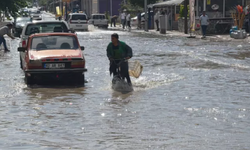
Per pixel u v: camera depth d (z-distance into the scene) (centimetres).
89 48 5284
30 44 2853
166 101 2147
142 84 2656
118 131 1605
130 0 12350
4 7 9481
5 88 2556
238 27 7100
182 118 1792
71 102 2150
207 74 3011
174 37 7400
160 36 7756
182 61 3794
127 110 1956
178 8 9731
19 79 2908
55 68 2669
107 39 7031
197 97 2231
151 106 2038
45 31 3497
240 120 1750
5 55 4556
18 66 3603
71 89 2536
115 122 1739
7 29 5003
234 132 1576
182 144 1433
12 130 1625
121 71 2530
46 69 2662
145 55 4356
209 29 7775
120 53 2553
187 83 2666
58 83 2747
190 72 3116
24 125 1700
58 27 3516
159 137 1520
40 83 2745
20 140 1491
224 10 8225
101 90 2488
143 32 9269
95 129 1634
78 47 2869
